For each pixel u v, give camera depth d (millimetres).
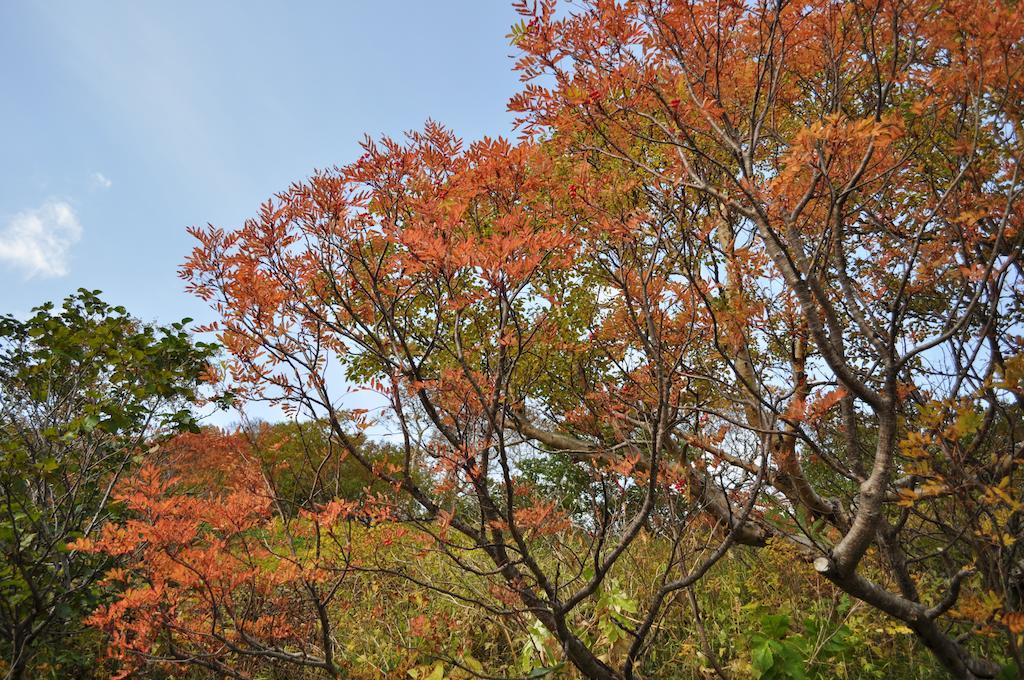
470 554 4492
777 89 3096
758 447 3660
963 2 2469
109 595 4176
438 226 2492
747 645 3689
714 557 2779
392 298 3189
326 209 2752
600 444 3439
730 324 2986
